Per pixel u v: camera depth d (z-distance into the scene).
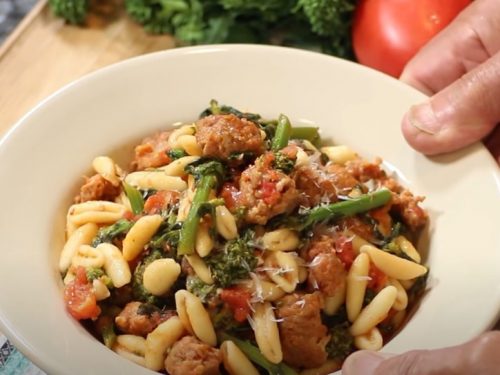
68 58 0.53
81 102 0.43
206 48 0.46
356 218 0.39
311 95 0.45
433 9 0.50
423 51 0.48
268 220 0.37
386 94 0.44
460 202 0.40
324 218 0.38
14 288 0.35
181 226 0.37
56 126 0.42
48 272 0.37
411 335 0.35
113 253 0.37
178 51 0.46
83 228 0.39
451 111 0.41
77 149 0.42
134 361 0.35
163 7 0.55
